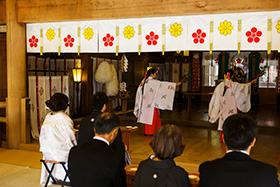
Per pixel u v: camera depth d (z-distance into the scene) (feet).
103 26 16.74
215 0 14.20
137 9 15.56
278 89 41.91
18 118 19.12
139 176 6.19
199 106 40.29
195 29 15.05
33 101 21.52
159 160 6.15
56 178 12.48
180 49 15.34
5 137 21.24
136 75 42.11
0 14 19.02
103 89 32.76
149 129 22.38
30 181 13.48
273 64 42.27
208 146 19.33
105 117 7.63
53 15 17.33
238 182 5.41
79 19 16.78
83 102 30.37
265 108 38.29
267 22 13.92
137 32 16.05
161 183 5.86
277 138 22.06
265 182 5.34
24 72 19.21
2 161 16.55
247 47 14.28
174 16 15.33
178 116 30.81
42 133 11.39
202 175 5.84
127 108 36.52
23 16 18.10
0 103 19.70
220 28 14.65
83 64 30.09
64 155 11.08
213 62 45.27
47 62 28.25
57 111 11.85
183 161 15.87
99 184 6.94
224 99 20.08
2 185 12.98
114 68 33.42
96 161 7.09
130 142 20.38
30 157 17.33
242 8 13.80
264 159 16.44
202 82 46.21
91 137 10.21
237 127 5.76
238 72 36.24
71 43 17.52
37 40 18.45
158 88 21.93
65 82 24.27
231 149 5.87
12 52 18.72
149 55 41.57
